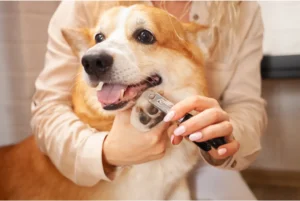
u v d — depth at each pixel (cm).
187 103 62
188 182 106
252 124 92
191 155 87
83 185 85
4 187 93
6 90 142
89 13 93
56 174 90
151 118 67
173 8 93
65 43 91
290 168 152
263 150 155
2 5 136
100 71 67
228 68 96
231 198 101
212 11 93
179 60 78
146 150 71
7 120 145
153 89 74
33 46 142
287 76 140
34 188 91
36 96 91
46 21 143
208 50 86
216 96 98
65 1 97
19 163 95
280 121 153
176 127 65
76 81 87
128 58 69
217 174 106
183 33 80
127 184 86
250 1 103
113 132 74
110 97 68
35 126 88
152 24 75
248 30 100
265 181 152
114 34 75
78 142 78
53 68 89
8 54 140
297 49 144
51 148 82
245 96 97
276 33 147
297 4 142
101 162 74
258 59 102
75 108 87
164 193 90
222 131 62
